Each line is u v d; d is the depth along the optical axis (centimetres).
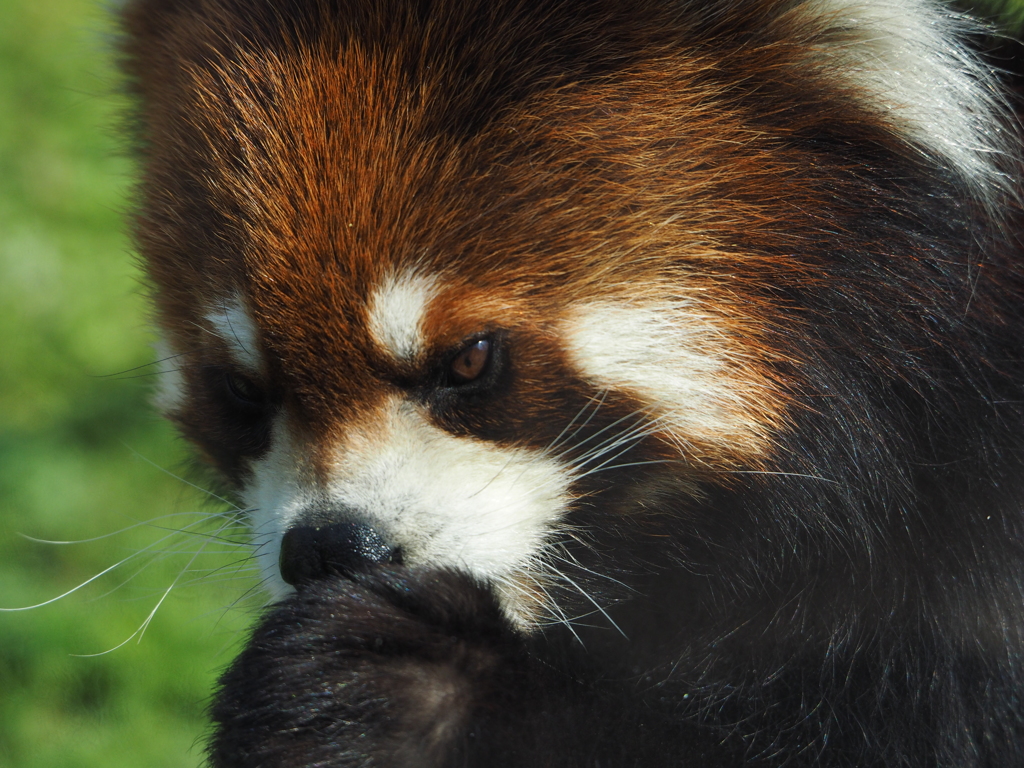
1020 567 268
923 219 267
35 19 616
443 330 266
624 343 267
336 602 266
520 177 266
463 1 267
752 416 267
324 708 265
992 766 267
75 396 374
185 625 291
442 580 266
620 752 266
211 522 279
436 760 265
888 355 267
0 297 419
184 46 270
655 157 267
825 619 268
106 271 440
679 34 267
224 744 266
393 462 267
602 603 268
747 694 267
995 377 268
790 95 267
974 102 268
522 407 267
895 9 267
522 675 266
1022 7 273
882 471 267
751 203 267
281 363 267
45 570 304
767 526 268
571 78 267
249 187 267
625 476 267
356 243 266
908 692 267
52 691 289
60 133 520
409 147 266
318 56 267
